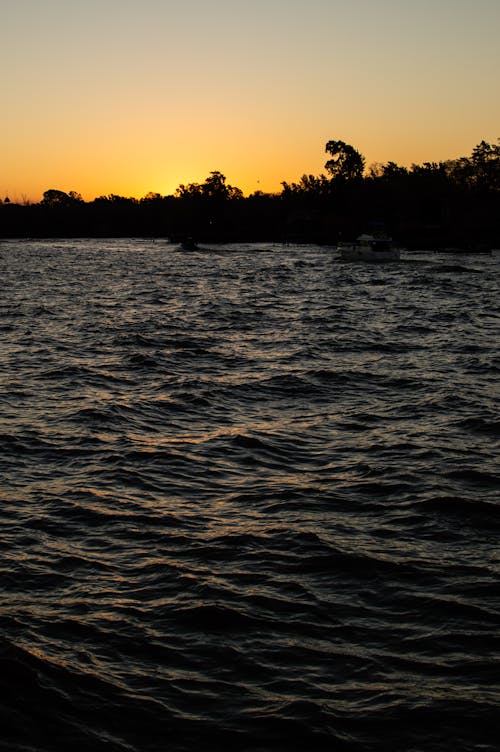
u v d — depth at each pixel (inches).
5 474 632.4
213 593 431.2
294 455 690.8
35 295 2351.1
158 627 396.5
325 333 1494.8
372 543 501.0
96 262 4571.9
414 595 430.3
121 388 964.0
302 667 362.9
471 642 382.3
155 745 313.7
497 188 6815.9
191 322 1675.7
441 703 335.0
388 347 1311.5
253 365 1131.3
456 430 767.1
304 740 315.0
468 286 2672.2
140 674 357.7
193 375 1050.7
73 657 369.1
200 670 360.8
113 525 528.7
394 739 315.3
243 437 737.0
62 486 605.6
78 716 329.4
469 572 459.2
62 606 416.8
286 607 416.8
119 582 445.7
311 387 973.8
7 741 315.3
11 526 524.7
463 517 544.1
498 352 1253.1
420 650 375.9
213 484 614.9
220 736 317.7
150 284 2869.1
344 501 576.7
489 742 313.3
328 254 5551.2
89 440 728.3
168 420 810.2
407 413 839.7
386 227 5880.9
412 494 587.8
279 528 524.1
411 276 3149.6
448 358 1195.3
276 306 2049.7
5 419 798.5
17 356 1190.9
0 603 418.3
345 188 7519.7
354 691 344.8
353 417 824.3
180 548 492.1
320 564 468.8
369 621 403.5
